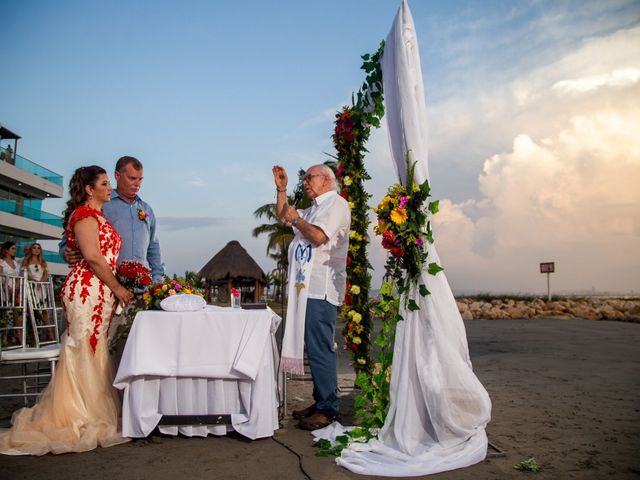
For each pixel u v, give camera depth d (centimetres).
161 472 287
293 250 408
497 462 305
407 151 356
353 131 465
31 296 447
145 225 451
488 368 682
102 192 392
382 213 349
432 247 350
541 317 1875
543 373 637
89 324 366
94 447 332
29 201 4722
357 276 452
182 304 353
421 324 341
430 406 321
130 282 384
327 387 386
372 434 344
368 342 453
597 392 513
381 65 408
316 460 308
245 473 286
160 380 350
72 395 350
